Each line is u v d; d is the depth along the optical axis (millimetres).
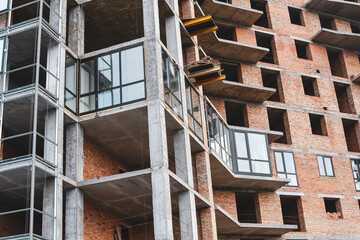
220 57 34406
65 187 18688
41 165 16844
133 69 20141
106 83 20281
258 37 38062
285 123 34750
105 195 19859
